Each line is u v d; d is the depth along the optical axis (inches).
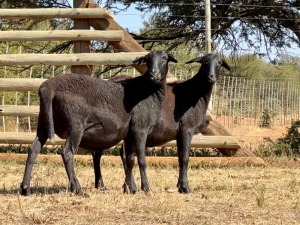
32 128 861.2
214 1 901.8
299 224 333.4
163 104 450.9
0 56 643.5
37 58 641.0
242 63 1316.4
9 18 658.2
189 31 914.7
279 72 1475.1
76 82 414.0
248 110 959.0
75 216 343.6
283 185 480.1
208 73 454.0
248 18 887.7
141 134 432.5
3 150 698.2
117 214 350.6
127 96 427.8
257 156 694.5
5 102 877.2
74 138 410.0
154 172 577.9
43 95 406.9
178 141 458.9
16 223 326.6
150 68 425.4
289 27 904.9
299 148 748.0
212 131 654.5
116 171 578.6
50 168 576.4
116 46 662.5
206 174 570.3
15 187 462.3
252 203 396.2
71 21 865.5
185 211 363.9
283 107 1009.5
